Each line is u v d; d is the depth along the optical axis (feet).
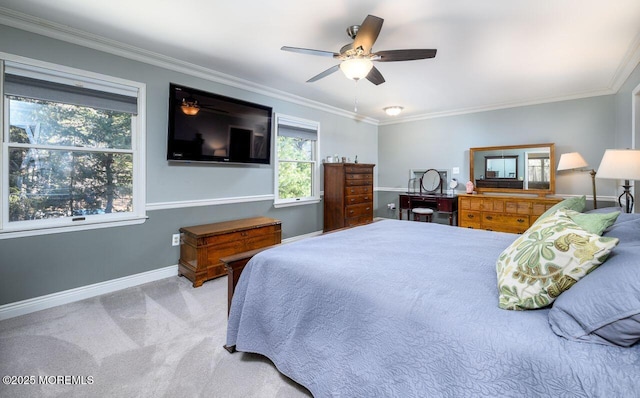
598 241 3.35
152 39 8.42
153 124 9.72
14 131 7.53
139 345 6.17
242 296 5.73
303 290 4.88
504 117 15.34
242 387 4.97
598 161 13.03
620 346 2.77
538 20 7.18
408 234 7.73
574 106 13.52
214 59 9.80
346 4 6.64
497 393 2.93
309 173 15.66
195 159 10.32
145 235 9.67
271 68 10.59
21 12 7.06
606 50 8.84
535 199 13.19
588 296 2.99
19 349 6.01
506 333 3.14
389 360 3.73
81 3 6.68
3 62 7.20
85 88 8.39
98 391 4.86
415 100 14.78
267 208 13.48
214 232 9.76
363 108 16.52
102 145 8.89
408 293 4.03
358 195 15.71
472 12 6.85
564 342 2.92
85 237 8.53
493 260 5.41
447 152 17.26
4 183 7.39
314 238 7.29
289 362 4.86
